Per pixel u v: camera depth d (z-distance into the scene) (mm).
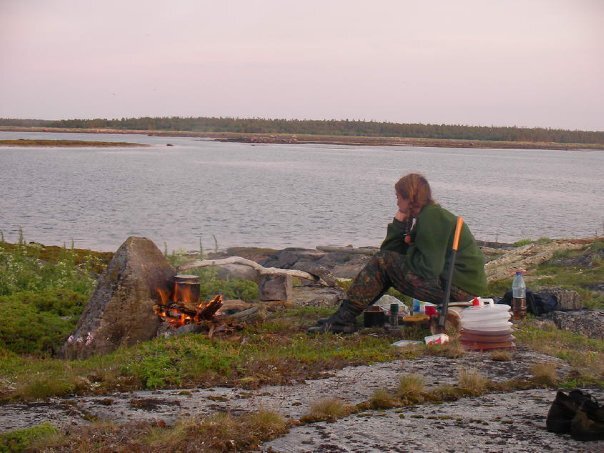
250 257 25391
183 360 7824
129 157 134500
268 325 10078
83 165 104688
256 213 48625
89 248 30953
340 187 75750
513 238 39469
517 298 11344
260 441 5578
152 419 6031
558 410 5715
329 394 6949
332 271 21797
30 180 75000
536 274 17812
